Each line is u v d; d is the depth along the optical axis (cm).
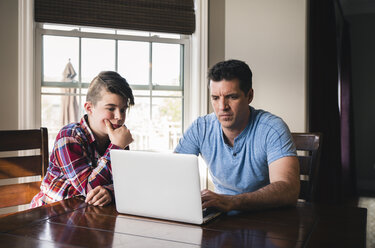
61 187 150
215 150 163
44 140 179
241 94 144
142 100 285
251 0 283
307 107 290
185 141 171
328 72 343
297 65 280
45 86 262
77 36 267
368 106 562
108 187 136
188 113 291
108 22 264
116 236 98
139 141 286
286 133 146
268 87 284
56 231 102
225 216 117
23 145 174
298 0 279
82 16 258
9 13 239
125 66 280
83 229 104
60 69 266
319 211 124
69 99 269
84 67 271
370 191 530
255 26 283
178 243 92
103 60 275
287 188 127
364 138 565
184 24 280
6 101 239
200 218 107
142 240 95
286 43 281
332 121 361
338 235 99
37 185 175
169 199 110
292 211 124
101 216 117
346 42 496
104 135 157
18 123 242
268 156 145
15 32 241
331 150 347
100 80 151
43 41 261
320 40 316
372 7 537
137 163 113
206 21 280
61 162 145
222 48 286
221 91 144
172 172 108
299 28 279
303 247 90
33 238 96
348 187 487
